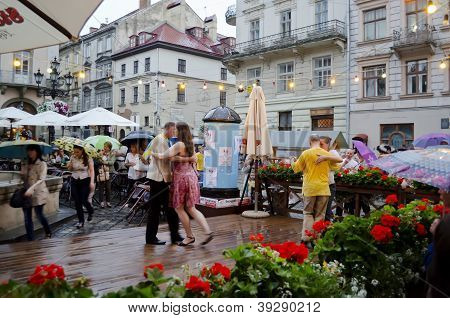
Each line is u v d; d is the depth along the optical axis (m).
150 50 32.31
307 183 5.27
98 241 5.38
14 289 1.62
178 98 32.84
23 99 26.33
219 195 8.05
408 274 2.98
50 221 7.37
